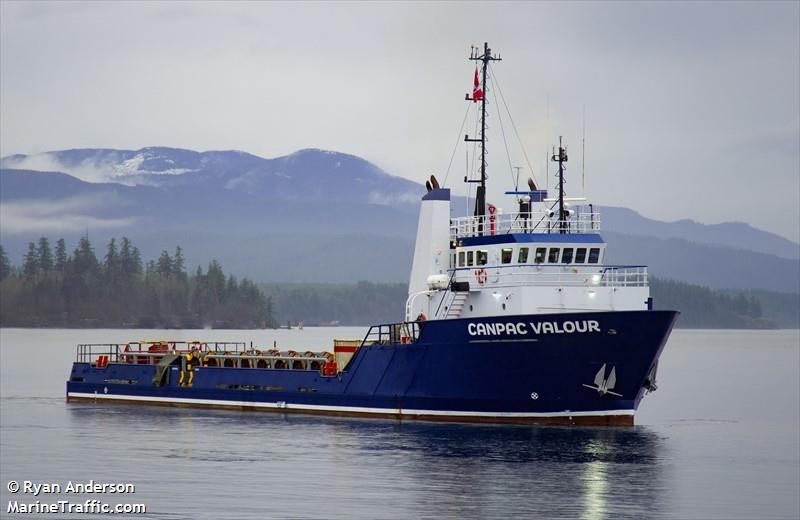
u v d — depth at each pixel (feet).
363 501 409.08
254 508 401.70
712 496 426.92
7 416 654.12
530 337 533.14
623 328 520.83
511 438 525.75
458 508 399.03
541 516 388.78
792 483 454.81
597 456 487.20
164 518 392.68
